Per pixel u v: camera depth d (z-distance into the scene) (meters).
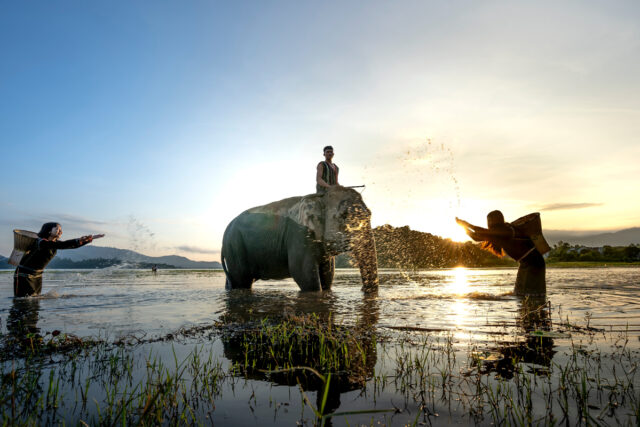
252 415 1.75
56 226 7.54
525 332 3.41
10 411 1.82
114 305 5.79
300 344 3.17
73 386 2.19
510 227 6.39
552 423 1.59
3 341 3.32
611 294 6.40
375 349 2.90
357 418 1.69
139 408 1.82
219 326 3.92
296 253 7.70
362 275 7.61
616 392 1.92
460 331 3.47
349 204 7.54
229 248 9.09
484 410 1.75
